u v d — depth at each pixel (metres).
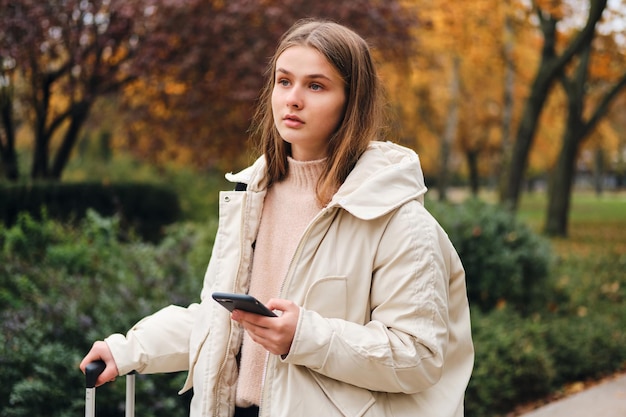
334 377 1.51
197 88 10.02
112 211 10.12
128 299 4.09
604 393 4.81
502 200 14.70
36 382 3.27
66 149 12.05
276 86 1.69
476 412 4.38
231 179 1.85
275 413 1.54
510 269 6.00
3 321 3.83
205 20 9.44
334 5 9.45
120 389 3.42
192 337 1.77
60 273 4.89
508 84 17.17
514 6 13.11
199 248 6.11
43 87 10.95
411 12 10.77
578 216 27.14
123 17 9.39
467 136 24.83
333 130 1.69
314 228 1.60
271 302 1.48
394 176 1.61
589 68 16.17
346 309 1.58
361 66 1.67
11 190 8.98
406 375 1.51
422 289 1.54
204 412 1.66
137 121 12.04
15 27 9.15
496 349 4.81
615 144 23.86
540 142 22.97
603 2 12.55
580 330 5.81
